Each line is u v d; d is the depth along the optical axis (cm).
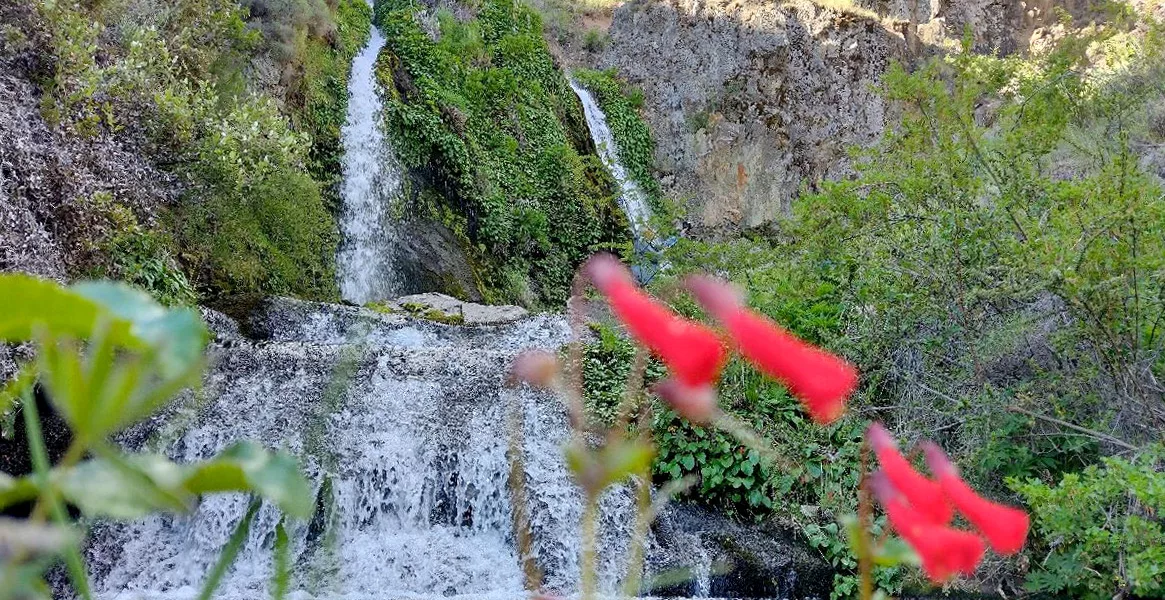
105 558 554
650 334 62
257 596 535
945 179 565
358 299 1161
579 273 70
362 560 590
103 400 45
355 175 1234
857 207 627
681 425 659
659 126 1916
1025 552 488
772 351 61
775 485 608
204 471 50
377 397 680
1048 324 497
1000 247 513
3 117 622
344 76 1313
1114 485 360
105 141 732
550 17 2103
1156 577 386
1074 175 569
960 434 502
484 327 934
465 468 665
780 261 732
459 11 1755
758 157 1822
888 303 559
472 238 1382
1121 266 446
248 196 869
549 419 684
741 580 605
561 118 1734
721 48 1888
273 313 851
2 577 38
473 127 1501
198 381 51
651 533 620
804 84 1822
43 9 689
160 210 792
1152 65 660
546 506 645
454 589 587
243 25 1001
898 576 523
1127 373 447
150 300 50
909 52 1822
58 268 620
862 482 77
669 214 1352
